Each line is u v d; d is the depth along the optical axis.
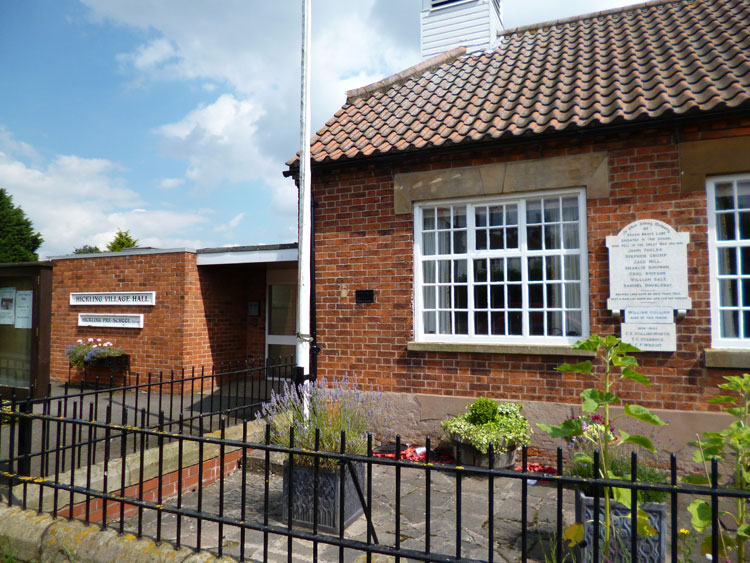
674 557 2.22
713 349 5.29
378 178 6.90
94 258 11.57
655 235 5.54
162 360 10.62
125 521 4.39
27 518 3.49
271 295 11.82
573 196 6.07
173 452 5.04
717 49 6.51
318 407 4.74
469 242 6.51
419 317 6.65
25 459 3.90
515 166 6.18
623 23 8.50
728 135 5.36
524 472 2.39
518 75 7.65
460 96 7.46
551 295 6.14
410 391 6.59
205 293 10.94
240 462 5.79
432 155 6.53
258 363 11.60
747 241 5.37
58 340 11.98
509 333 6.30
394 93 8.38
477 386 6.26
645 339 5.50
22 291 9.13
